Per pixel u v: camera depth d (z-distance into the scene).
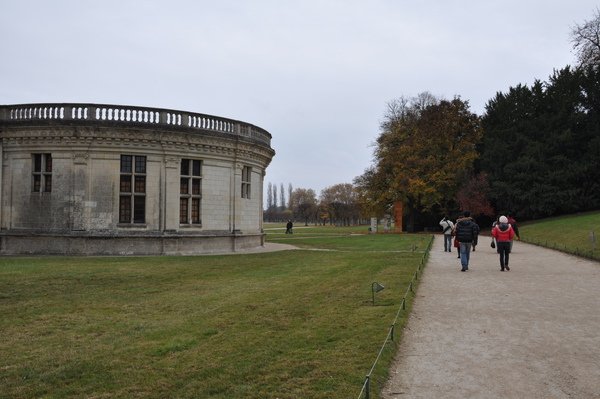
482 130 61.34
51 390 7.07
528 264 22.20
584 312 12.03
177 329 10.38
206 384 7.17
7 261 23.75
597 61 54.66
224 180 32.25
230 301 13.48
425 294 14.55
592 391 7.04
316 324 10.57
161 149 29.67
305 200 174.25
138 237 29.00
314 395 6.70
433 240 41.75
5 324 10.96
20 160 29.33
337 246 36.62
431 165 58.53
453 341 9.60
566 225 40.34
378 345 8.91
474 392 7.04
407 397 6.87
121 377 7.53
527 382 7.41
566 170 53.31
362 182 67.69
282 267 21.83
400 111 69.56
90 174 28.72
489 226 63.12
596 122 55.50
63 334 10.12
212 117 31.53
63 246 28.66
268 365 7.95
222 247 31.86
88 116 28.77
